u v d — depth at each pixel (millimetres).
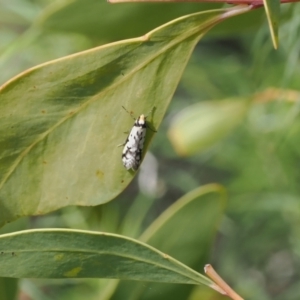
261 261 798
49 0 622
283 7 421
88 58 344
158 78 348
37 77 344
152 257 346
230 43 844
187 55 347
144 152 352
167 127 808
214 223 388
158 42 345
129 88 348
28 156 347
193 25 345
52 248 342
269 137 674
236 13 344
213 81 778
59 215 593
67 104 347
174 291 392
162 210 869
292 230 714
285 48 484
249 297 724
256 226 762
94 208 538
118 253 345
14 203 348
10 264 341
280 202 677
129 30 406
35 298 552
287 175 688
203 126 458
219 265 818
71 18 403
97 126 349
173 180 818
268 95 490
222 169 844
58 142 348
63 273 344
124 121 349
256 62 518
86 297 613
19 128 346
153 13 401
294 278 823
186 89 857
